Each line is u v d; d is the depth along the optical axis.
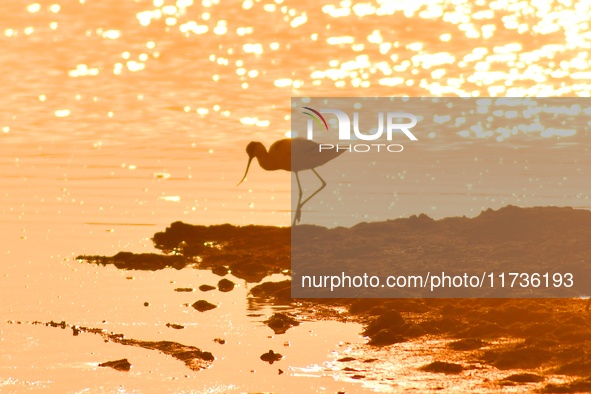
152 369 30.50
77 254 44.41
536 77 80.00
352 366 30.86
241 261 43.19
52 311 36.28
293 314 36.75
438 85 78.19
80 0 110.81
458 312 36.34
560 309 36.16
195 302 37.72
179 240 46.75
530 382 28.95
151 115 71.81
